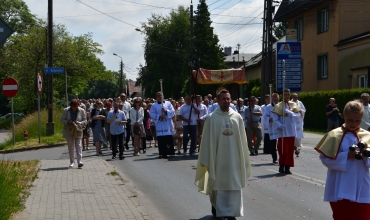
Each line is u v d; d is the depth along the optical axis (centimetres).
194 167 1432
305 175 1241
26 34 5281
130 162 1585
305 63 3906
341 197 525
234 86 3028
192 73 1803
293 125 1262
